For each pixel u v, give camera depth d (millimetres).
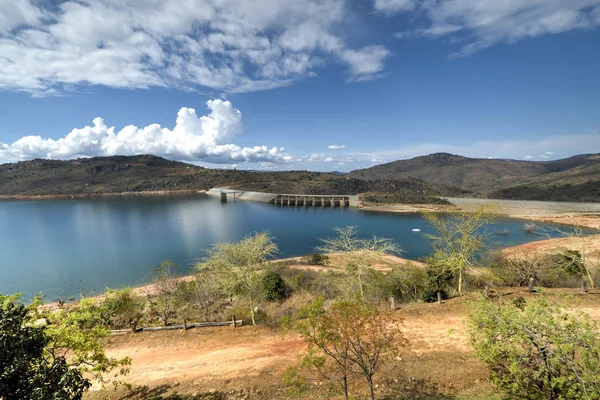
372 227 70375
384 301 17141
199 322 15391
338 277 20953
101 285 33750
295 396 8953
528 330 6020
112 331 14172
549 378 6109
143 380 10438
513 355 6195
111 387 10070
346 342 6777
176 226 70875
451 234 18594
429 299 16953
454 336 12117
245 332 13844
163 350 12562
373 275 19078
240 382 9938
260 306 18062
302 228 69938
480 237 19438
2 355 4496
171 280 19578
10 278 36062
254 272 17281
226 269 16422
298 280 24438
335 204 126438
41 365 5363
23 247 51031
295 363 10898
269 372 10414
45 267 40031
